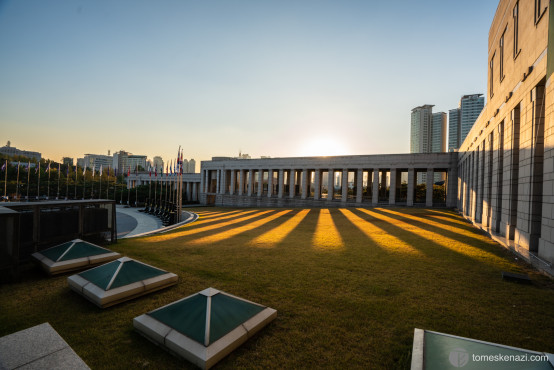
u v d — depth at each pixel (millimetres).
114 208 15812
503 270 11188
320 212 39594
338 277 10180
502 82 19875
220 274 10469
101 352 5777
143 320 6422
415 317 7270
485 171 23781
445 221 26953
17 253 9469
